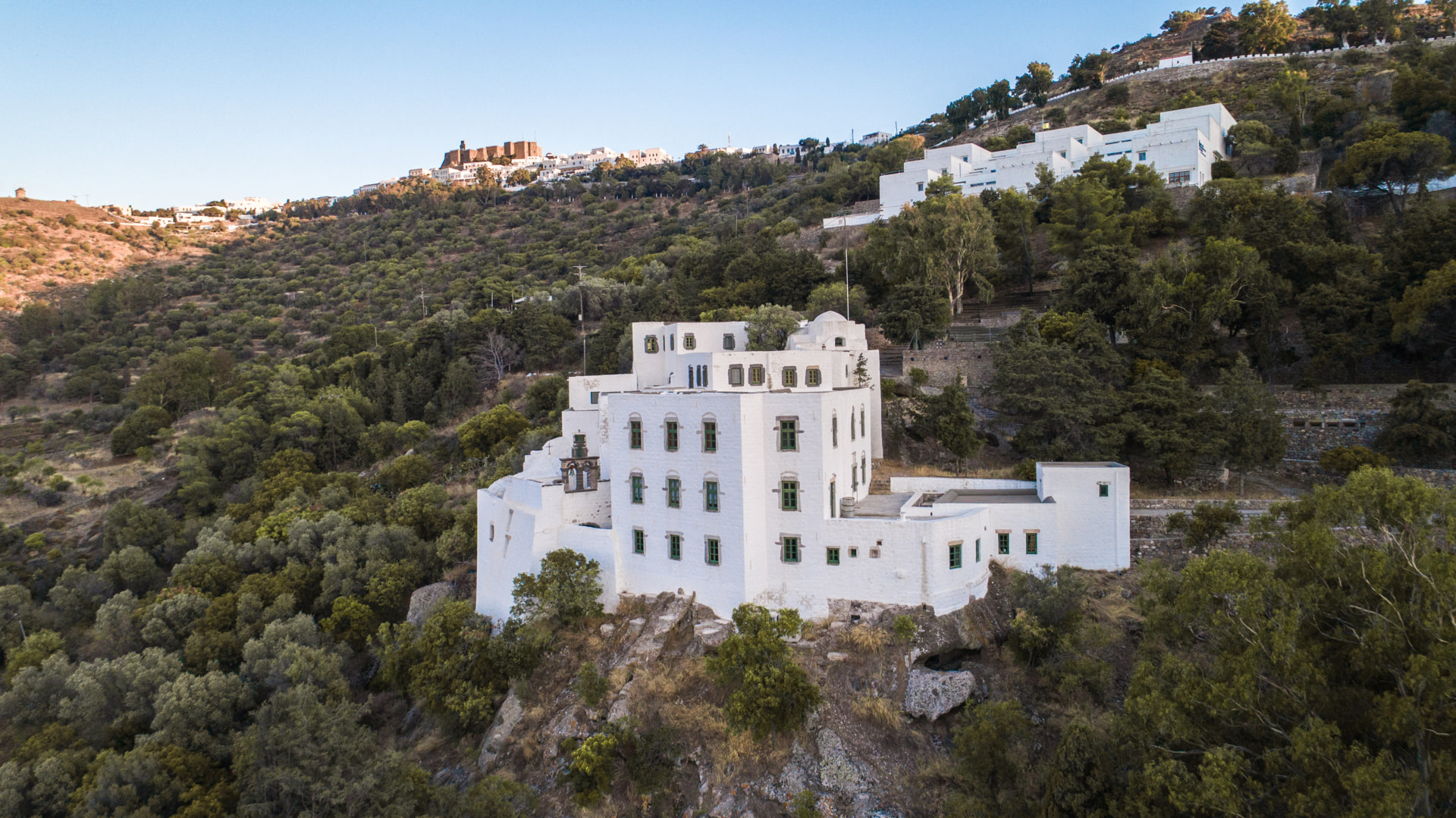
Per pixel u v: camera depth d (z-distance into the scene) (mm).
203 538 75375
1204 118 117250
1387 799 21453
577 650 44875
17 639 70500
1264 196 80000
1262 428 54594
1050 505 47125
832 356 58156
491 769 41031
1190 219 87812
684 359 62344
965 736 34094
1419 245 62438
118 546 84438
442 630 47781
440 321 124000
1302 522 31969
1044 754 36688
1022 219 95500
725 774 37156
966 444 61375
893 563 43250
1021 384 61719
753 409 44250
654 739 38281
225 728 48375
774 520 44719
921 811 35156
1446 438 51812
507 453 80438
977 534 45375
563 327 115375
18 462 114438
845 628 42688
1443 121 94375
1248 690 25969
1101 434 56750
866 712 38438
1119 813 28438
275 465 93688
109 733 49500
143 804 40938
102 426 124125
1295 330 69625
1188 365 64750
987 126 189625
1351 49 144125
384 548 64500
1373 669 26266
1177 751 29250
